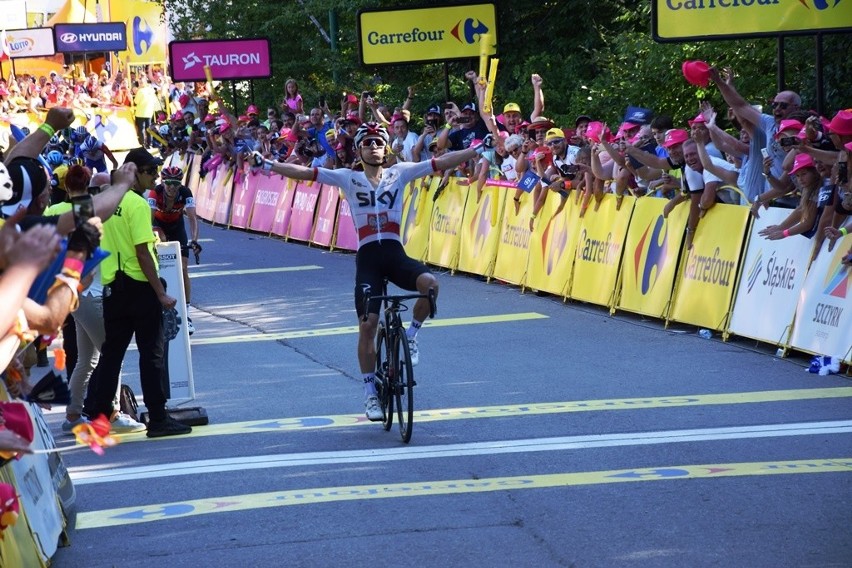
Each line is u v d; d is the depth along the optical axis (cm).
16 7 4525
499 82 2328
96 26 4091
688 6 1260
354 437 856
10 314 395
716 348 1129
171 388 982
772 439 796
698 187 1206
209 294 1639
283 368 1129
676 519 635
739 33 1260
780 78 1271
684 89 1819
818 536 599
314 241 2142
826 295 1030
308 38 3050
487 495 695
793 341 1066
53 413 1017
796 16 1249
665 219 1262
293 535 637
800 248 1073
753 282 1130
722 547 588
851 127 977
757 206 1123
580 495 686
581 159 1414
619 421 864
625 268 1322
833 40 1581
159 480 768
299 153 2198
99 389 891
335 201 2083
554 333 1238
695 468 732
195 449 847
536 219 1507
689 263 1223
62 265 474
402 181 893
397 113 1798
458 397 968
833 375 995
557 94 2180
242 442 859
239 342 1277
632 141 1323
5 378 515
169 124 3225
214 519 674
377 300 847
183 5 3538
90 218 461
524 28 2356
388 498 697
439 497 694
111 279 867
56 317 451
